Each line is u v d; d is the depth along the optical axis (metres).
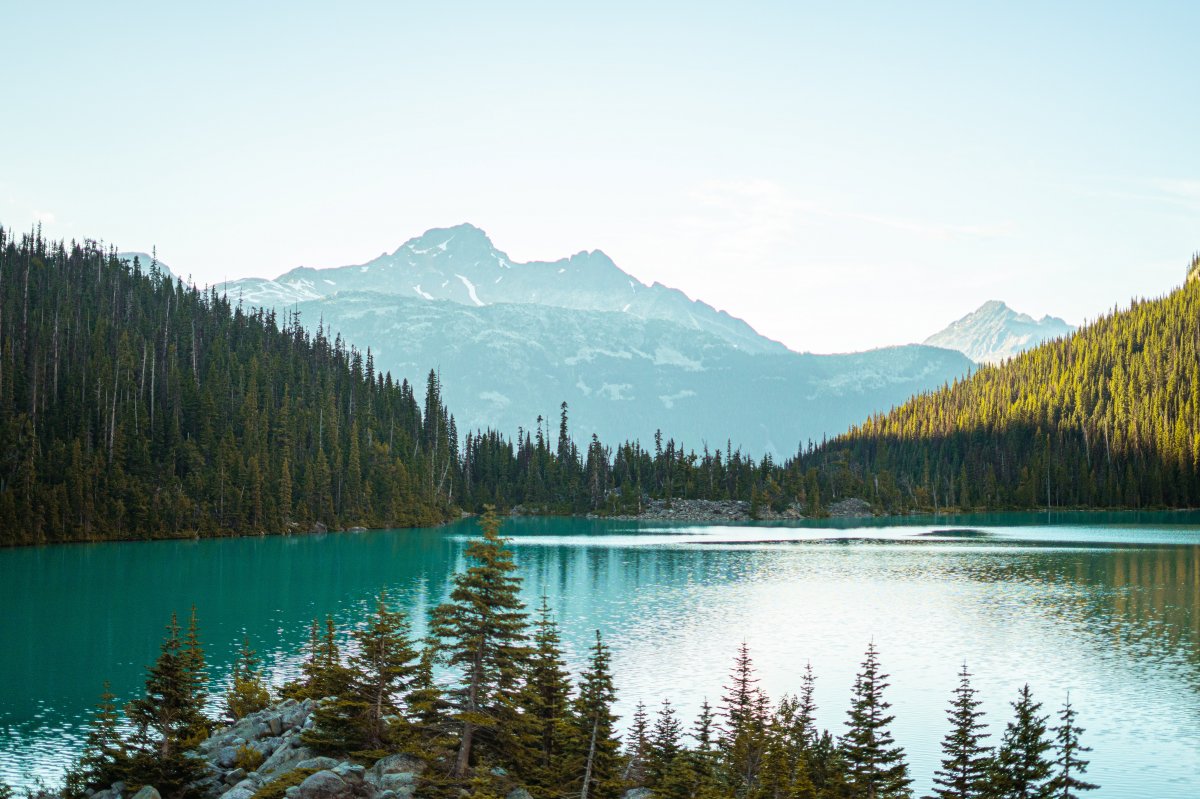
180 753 49.62
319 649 66.56
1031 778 47.41
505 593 47.50
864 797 48.34
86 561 162.00
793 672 83.25
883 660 87.81
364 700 50.19
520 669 47.84
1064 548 193.50
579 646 93.31
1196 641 96.31
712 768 51.12
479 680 47.00
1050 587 135.38
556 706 48.50
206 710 69.00
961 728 49.31
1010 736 65.38
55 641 95.94
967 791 49.03
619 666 84.62
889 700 74.56
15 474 190.25
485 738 47.06
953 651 91.75
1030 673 83.06
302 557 172.88
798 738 53.31
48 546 183.88
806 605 119.50
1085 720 69.38
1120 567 158.25
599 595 128.38
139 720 52.41
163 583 137.00
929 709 72.25
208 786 48.44
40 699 74.56
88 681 80.19
